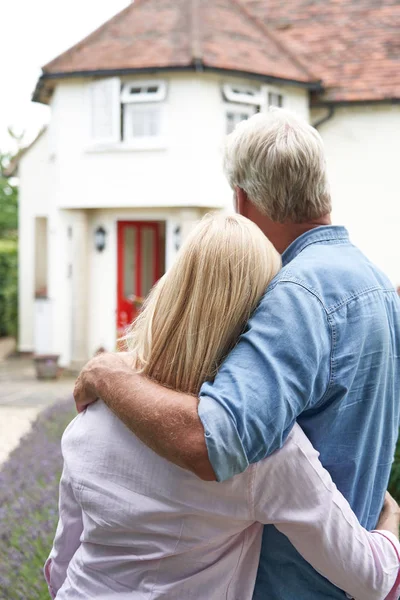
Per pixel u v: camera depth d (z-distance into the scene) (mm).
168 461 1401
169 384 1448
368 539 1415
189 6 13688
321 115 13938
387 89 13617
